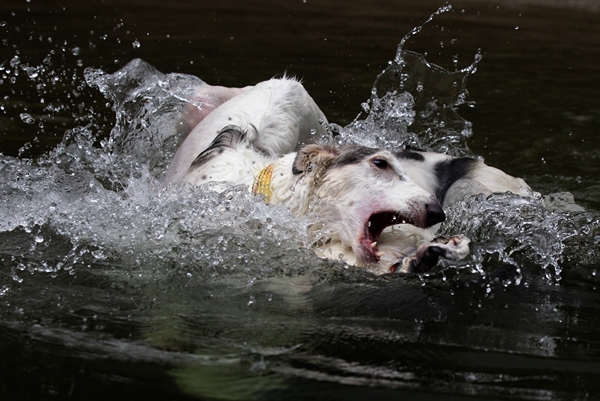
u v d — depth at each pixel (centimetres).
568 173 1131
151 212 822
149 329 598
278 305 651
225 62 1766
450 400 494
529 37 2366
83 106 1356
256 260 743
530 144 1269
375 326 611
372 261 747
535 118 1433
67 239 784
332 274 719
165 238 782
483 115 1446
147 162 1055
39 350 552
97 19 2261
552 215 851
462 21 2602
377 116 1153
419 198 737
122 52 1803
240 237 778
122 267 725
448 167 969
